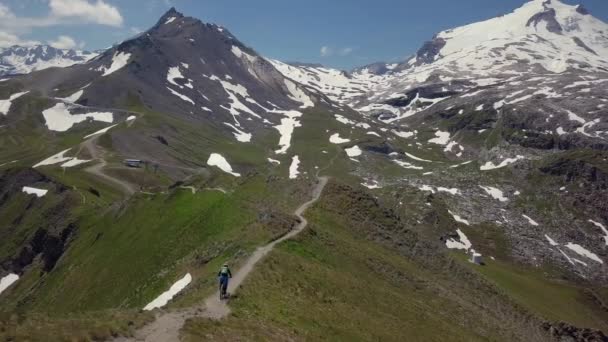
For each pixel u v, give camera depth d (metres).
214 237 71.31
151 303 55.81
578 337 88.38
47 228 143.75
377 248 75.06
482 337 59.94
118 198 170.25
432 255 86.00
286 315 40.47
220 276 40.59
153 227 91.38
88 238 118.12
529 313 87.00
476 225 185.50
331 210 81.31
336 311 45.53
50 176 173.25
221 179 105.88
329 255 60.69
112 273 85.31
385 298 55.69
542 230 188.25
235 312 37.81
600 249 179.62
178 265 66.31
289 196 86.19
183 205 93.38
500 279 128.75
